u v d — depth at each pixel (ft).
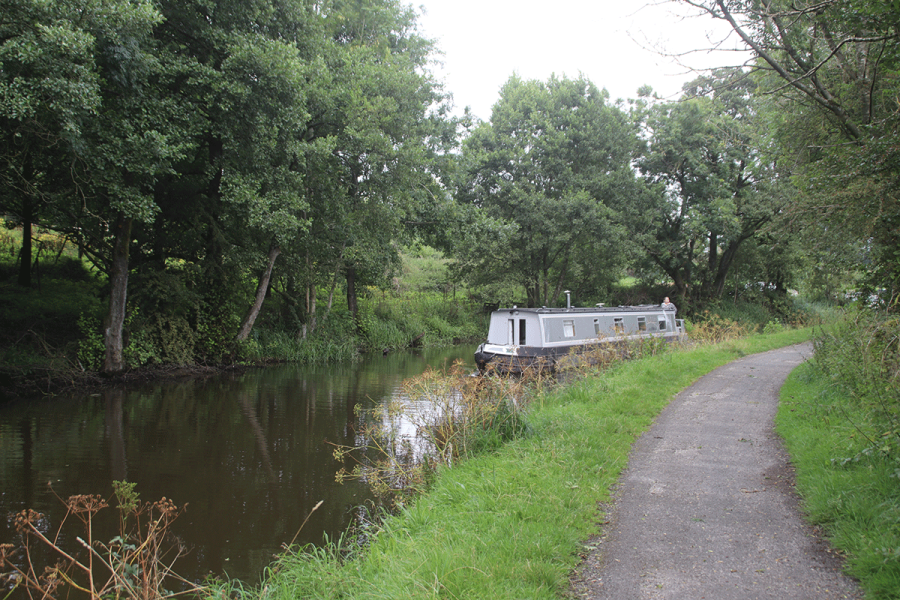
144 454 29.86
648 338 56.90
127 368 54.39
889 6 21.44
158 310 58.80
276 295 82.12
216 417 38.99
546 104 98.17
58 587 16.89
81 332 56.18
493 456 22.95
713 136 87.97
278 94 51.34
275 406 43.04
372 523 20.59
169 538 19.92
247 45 47.78
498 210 96.58
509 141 97.45
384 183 66.44
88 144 39.60
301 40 57.26
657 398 32.30
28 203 56.34
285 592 14.44
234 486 25.08
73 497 15.38
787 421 25.89
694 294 121.49
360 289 95.30
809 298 136.26
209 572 17.53
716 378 40.32
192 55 52.60
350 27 75.61
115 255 51.31
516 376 51.60
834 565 12.71
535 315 56.80
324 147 55.93
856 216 26.35
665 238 109.70
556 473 19.48
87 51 36.58
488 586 11.87
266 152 54.19
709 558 13.37
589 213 91.71
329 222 67.31
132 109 43.78
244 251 62.23
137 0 43.21
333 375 61.46
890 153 23.59
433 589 11.74
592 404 30.40
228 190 52.49
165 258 63.05
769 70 30.96
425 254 156.46
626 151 102.94
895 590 10.92
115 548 19.13
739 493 17.65
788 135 36.99
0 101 33.94
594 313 63.57
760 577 12.33
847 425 21.45
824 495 16.08
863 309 27.71
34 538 19.95
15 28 35.63
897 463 15.81
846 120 29.96
